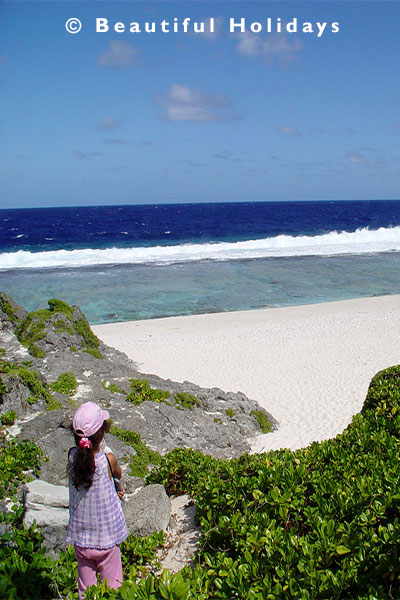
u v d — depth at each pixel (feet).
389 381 31.89
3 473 23.31
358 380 54.29
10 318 48.11
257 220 346.74
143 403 38.22
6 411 30.14
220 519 17.21
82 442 13.20
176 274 129.29
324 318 83.82
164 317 91.30
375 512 15.51
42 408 32.07
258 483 18.81
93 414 13.39
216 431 38.68
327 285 115.34
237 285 116.37
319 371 57.77
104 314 93.71
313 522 15.83
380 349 65.72
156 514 20.68
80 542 13.58
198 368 60.08
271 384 54.08
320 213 426.51
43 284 117.91
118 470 14.16
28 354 42.37
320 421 43.88
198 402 42.11
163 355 65.67
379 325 77.77
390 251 162.09
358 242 182.91
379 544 14.10
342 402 48.11
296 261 146.82
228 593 13.32
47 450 26.71
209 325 81.46
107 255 158.10
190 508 22.80
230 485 19.71
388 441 22.33
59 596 14.01
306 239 184.44
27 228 296.30
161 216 417.90
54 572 14.73
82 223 339.77
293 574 13.56
